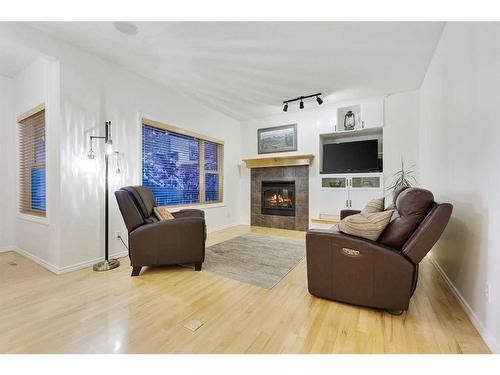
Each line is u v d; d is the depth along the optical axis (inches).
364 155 167.9
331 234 72.3
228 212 206.1
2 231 126.3
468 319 63.6
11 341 54.7
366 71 125.0
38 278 91.2
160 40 97.3
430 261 110.3
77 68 101.6
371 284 67.0
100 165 109.6
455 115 80.0
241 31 91.4
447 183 89.1
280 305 71.7
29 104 116.8
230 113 198.4
